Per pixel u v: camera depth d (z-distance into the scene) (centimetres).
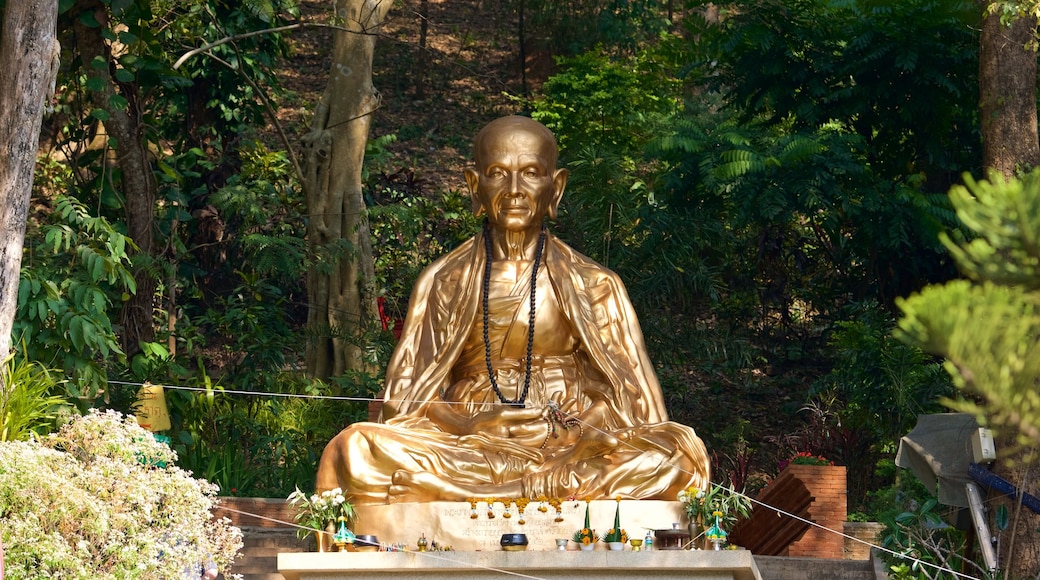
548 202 1052
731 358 1523
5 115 850
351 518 889
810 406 1424
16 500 650
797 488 1102
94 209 1284
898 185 1398
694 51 1530
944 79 1351
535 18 2256
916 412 1271
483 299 1021
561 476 925
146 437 727
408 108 2347
